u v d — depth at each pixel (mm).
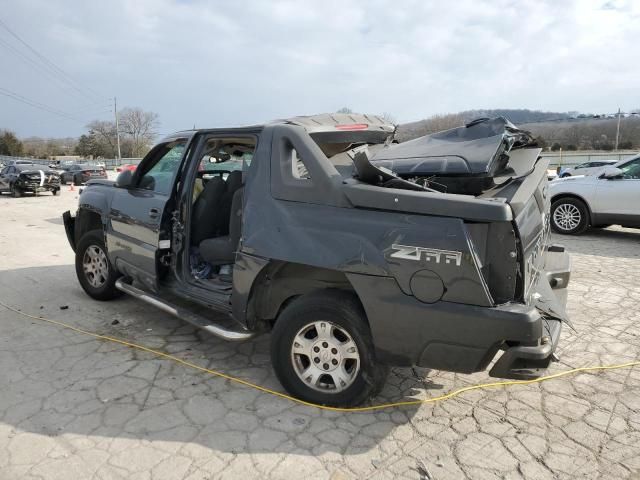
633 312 5121
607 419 3180
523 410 3285
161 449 2836
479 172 3004
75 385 3566
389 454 2809
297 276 3348
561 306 3324
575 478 2625
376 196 2912
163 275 4371
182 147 4359
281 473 2645
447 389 3553
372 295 2900
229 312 3693
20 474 2621
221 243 4176
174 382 3625
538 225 3277
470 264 2693
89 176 29609
